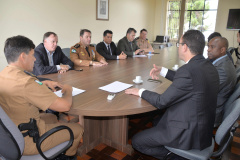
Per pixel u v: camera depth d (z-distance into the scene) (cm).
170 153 137
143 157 186
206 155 122
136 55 374
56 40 237
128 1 621
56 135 122
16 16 344
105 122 198
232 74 175
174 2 730
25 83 105
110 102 134
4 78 108
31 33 373
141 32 479
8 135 89
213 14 670
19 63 113
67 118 256
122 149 193
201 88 115
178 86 116
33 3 366
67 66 232
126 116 183
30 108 112
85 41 286
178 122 122
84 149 186
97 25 522
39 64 216
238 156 187
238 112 112
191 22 713
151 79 194
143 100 139
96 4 505
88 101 135
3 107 110
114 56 324
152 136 135
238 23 617
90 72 223
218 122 176
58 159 121
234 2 616
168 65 273
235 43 636
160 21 774
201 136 121
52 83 158
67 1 430
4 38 333
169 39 759
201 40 122
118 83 177
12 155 95
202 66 118
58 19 418
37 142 105
